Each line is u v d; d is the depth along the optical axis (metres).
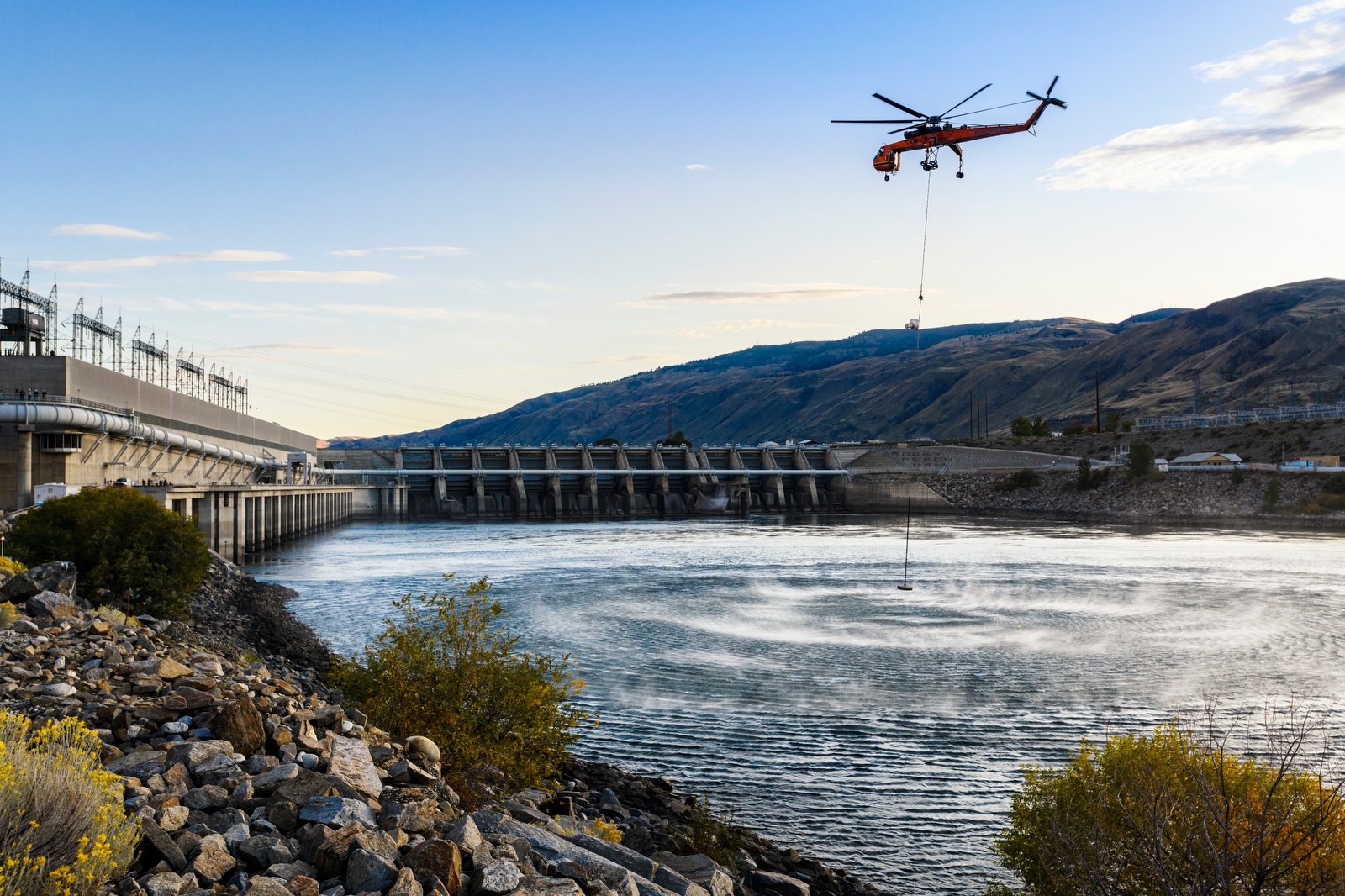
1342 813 17.52
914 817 31.97
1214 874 15.09
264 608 70.75
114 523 48.38
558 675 26.47
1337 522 164.25
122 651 20.89
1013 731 41.12
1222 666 53.56
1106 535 155.88
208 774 12.99
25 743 10.11
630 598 80.19
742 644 59.53
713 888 18.08
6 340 103.69
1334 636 62.31
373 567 106.38
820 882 25.83
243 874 10.12
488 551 129.62
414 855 11.01
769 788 34.44
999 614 71.81
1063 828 19.48
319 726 17.30
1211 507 192.62
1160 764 20.08
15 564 34.50
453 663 25.36
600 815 26.09
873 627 65.88
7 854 8.48
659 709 44.28
